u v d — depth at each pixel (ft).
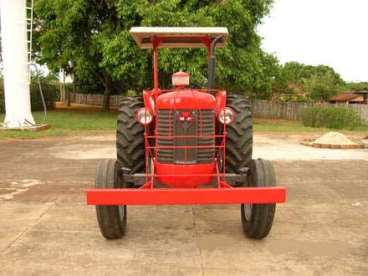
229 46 70.79
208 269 13.69
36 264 14.07
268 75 92.94
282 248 15.43
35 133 50.49
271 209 15.01
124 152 18.38
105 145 41.83
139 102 19.19
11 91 53.47
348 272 13.53
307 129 60.95
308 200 21.74
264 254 14.89
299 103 94.99
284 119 98.53
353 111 69.41
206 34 18.24
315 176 27.55
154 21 64.39
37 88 102.99
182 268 13.76
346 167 30.63
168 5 64.85
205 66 65.62
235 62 73.36
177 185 15.80
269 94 108.78
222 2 69.67
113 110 104.68
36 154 36.22
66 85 159.12
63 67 88.17
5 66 53.47
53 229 17.33
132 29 17.81
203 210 20.11
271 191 13.99
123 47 66.03
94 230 17.24
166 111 15.89
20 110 54.03
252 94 105.60
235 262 14.23
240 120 18.33
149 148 16.38
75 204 20.88
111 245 15.72
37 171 28.96
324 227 17.66
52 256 14.70
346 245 15.74
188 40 19.81
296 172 28.78
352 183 25.62
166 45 20.86
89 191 13.89
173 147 15.75
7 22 52.54
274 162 32.50
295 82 156.04
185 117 15.70
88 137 48.52
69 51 79.97
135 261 14.33
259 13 76.95
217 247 15.52
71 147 40.47
